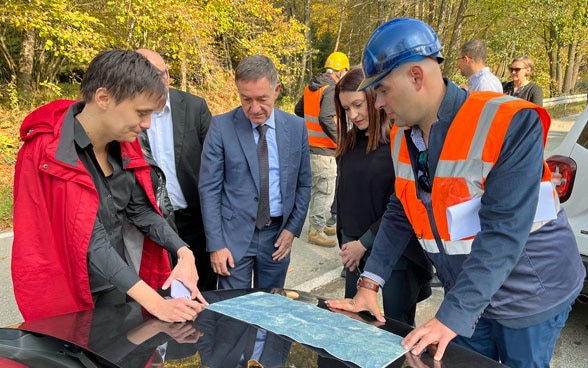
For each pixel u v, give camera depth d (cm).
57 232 168
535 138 142
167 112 279
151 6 868
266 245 269
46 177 165
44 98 1075
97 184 181
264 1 1277
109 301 198
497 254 144
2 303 363
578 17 1694
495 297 167
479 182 151
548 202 163
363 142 237
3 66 1212
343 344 148
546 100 1577
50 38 860
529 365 175
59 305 172
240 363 136
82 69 1265
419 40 146
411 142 175
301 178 275
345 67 519
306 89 476
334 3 2280
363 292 190
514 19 1723
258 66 236
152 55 269
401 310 236
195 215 300
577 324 342
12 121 859
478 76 501
